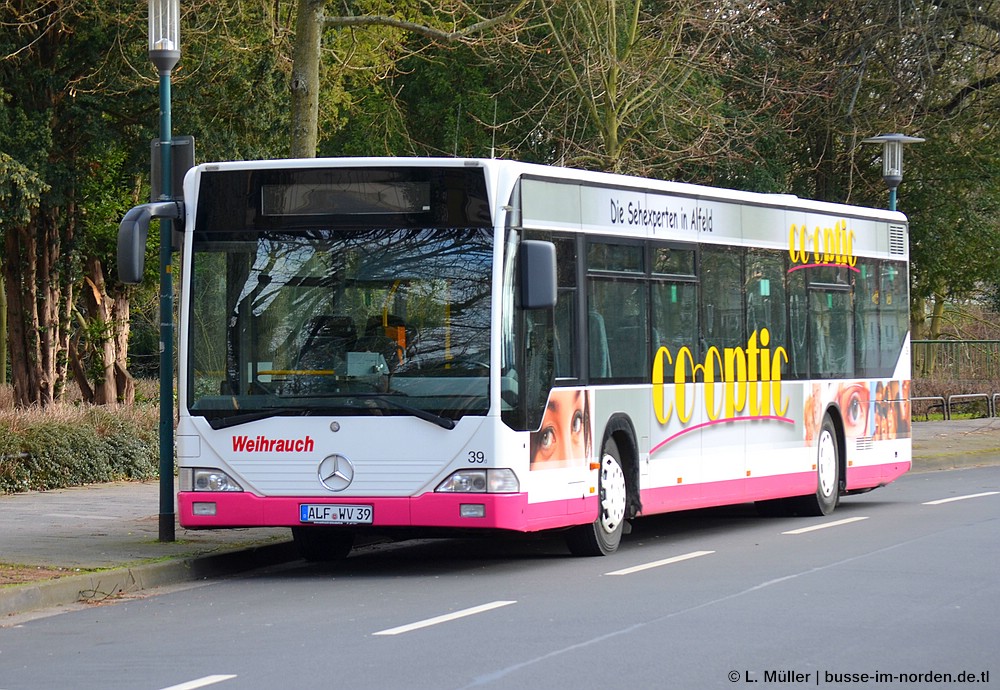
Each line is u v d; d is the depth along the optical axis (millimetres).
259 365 19125
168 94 21391
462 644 13773
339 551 21984
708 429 23594
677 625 14680
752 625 14617
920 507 28672
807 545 22109
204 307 19344
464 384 18625
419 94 50156
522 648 13492
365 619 15562
